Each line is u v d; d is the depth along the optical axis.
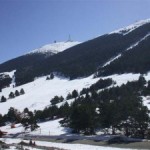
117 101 117.19
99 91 194.25
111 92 165.38
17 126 161.25
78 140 103.44
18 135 132.50
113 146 86.88
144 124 97.75
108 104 109.94
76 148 84.50
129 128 101.00
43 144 98.12
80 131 120.31
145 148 80.19
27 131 140.12
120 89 167.00
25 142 98.31
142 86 179.12
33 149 81.81
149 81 184.00
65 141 105.19
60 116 159.62
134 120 99.19
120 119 103.62
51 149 82.44
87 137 104.25
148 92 160.12
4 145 87.81
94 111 115.94
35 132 133.12
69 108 142.62
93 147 86.12
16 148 82.50
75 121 115.06
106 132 113.56
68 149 81.69
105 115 107.44
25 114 177.25
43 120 161.62
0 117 180.62
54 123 147.62
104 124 107.44
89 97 161.38
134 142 89.00
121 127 103.69
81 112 113.94
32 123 139.50
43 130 134.62
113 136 99.00
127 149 79.69
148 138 95.06
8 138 126.44
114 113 105.38
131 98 118.88
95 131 117.75
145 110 99.12
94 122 113.38
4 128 160.50
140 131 98.44
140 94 162.62
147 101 142.88
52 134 121.81
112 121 105.44
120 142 91.38
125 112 103.38
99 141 97.00
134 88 174.38
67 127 133.12
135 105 107.25
